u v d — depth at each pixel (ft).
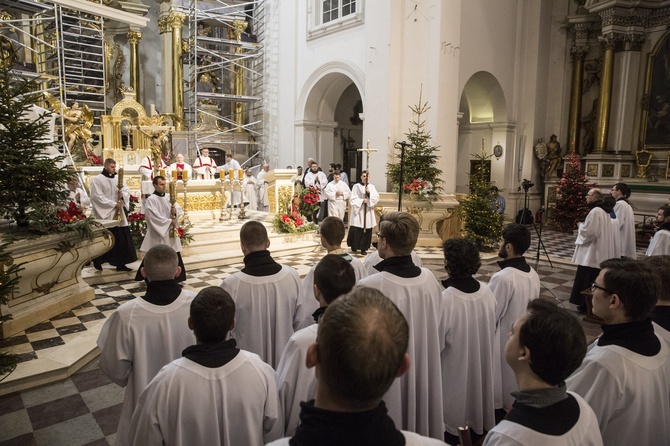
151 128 51.31
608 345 6.64
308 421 3.62
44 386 14.03
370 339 3.49
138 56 58.80
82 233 18.62
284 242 33.86
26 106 18.19
